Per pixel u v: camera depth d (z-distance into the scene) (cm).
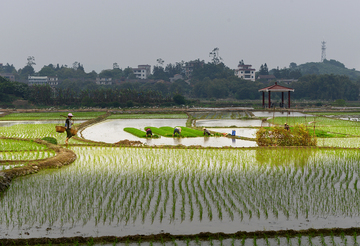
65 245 775
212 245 775
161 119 4956
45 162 1502
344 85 11962
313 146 2109
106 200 1052
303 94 12238
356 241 793
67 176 1344
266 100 11662
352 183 1250
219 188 1173
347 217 932
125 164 1589
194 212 958
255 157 1772
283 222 898
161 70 18138
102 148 2100
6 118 4991
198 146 2139
